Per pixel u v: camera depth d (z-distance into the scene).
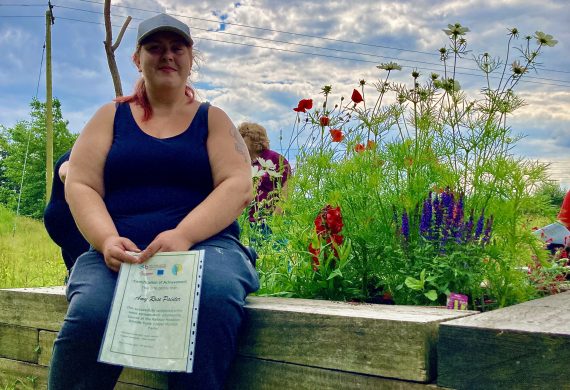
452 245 2.71
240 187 2.31
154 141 2.34
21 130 37.72
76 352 2.08
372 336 1.88
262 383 2.13
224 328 2.04
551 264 2.94
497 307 2.70
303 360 2.03
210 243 2.25
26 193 37.00
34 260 6.88
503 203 2.74
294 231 3.15
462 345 1.72
